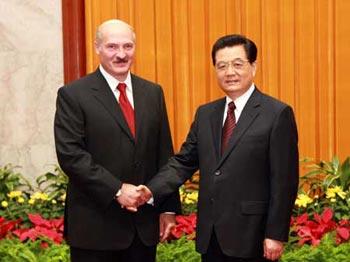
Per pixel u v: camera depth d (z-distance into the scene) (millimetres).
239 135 4305
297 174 4352
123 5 7738
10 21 7820
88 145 4500
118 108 4539
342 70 7512
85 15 7766
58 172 7719
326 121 7555
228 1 7652
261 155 4285
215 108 4516
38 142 7859
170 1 7711
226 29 7660
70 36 7754
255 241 4281
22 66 7836
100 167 4434
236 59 4305
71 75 7762
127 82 4660
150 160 4656
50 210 7020
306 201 6617
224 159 4320
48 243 6035
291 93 7590
